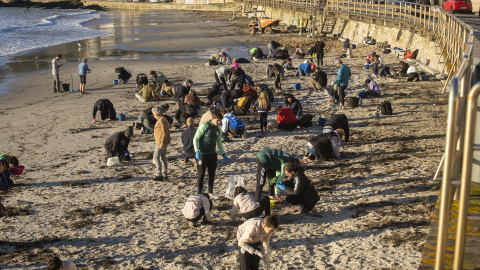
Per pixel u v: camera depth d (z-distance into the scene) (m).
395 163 11.04
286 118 14.63
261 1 64.50
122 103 20.12
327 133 11.53
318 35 45.25
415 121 15.11
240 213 7.76
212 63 30.17
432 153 11.65
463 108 3.82
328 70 26.34
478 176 4.56
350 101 17.56
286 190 8.57
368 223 7.96
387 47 33.00
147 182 10.80
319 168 11.05
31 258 7.29
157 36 53.31
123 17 86.44
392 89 20.23
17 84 26.16
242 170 11.34
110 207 9.39
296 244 7.46
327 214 8.55
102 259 7.24
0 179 10.29
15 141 14.97
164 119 10.60
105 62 33.88
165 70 28.78
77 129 16.12
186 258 7.21
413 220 7.89
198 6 99.19
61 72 29.94
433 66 24.45
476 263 3.36
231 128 14.09
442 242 2.95
